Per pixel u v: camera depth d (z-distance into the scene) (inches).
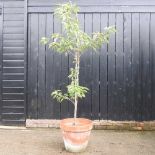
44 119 109.7
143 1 107.0
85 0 107.5
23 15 108.8
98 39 85.9
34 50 109.2
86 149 88.0
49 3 108.1
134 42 108.0
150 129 108.0
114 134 104.0
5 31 109.5
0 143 93.3
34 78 109.5
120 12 107.5
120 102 108.7
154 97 108.3
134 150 87.5
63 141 93.8
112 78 108.5
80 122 87.6
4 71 109.7
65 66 109.0
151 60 108.0
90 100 108.9
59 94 89.6
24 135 101.8
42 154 84.0
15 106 109.8
